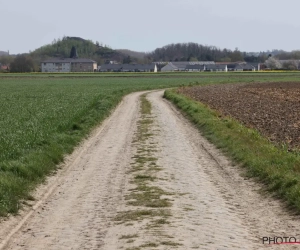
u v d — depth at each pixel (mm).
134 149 22594
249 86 81250
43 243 10031
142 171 17438
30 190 14633
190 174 16906
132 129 30391
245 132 24641
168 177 16406
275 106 43688
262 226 10914
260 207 12625
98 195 14195
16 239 10375
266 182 15062
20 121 29609
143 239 9812
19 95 60781
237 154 19531
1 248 9742
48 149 19969
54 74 154500
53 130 25500
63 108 39750
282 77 121875
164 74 147625
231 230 10570
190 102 46281
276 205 12742
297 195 12445
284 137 23875
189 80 112375
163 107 47250
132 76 137000
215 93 64688
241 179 16094
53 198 14070
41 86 88875
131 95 67312
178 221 11125
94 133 28797
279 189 13781
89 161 20047
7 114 34594
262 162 16812
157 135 27266
